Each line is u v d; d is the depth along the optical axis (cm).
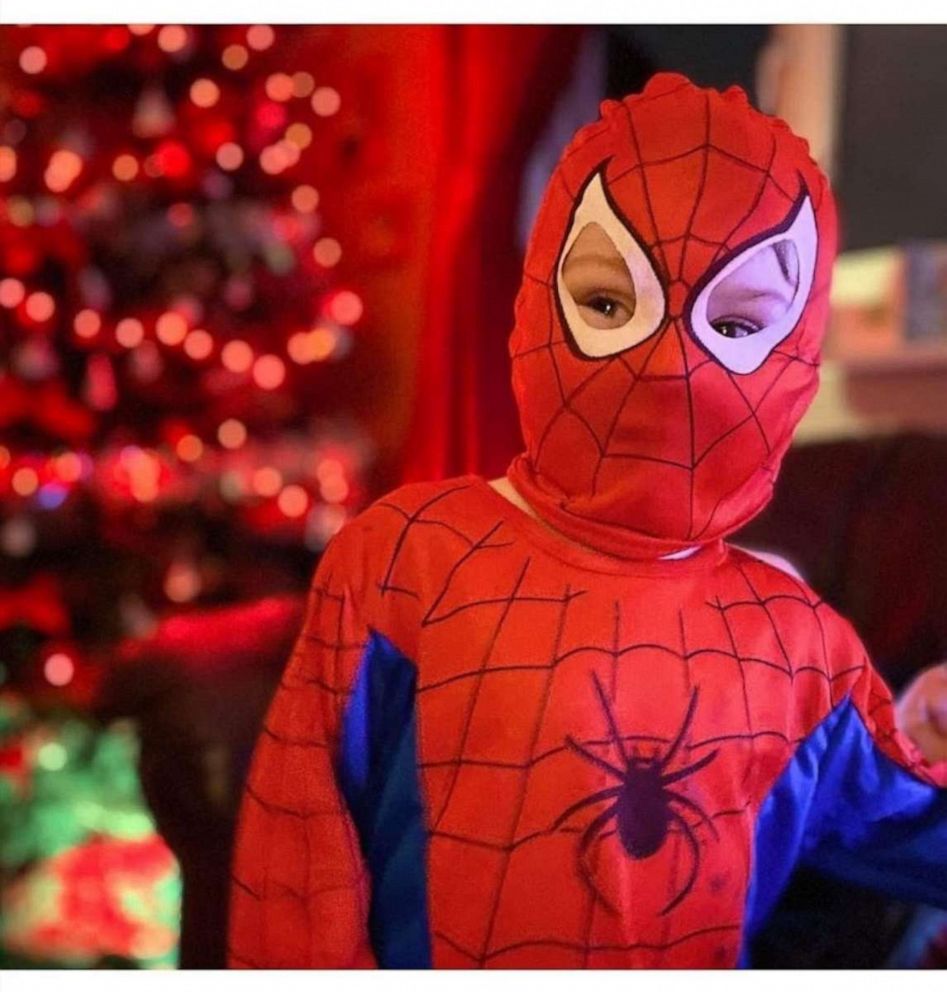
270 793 68
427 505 72
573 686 66
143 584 190
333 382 213
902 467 109
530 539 70
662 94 70
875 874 77
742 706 68
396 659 69
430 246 120
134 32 187
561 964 64
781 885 73
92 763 175
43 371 188
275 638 98
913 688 88
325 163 211
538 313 70
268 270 199
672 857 66
